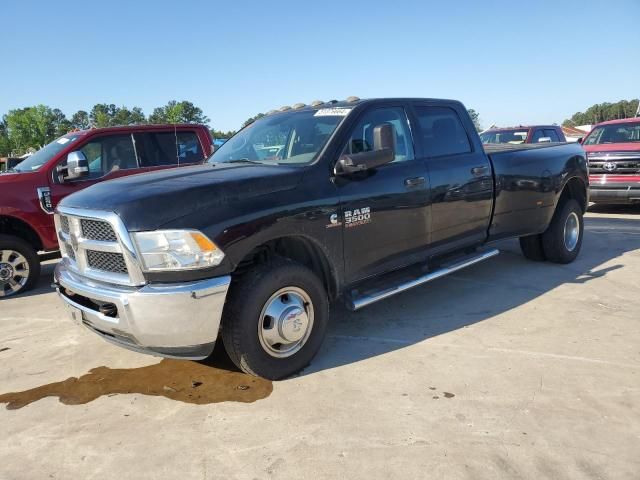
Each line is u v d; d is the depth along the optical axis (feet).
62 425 10.33
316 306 12.21
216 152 16.21
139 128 24.54
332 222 12.37
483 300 17.01
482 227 17.31
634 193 32.65
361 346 13.61
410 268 15.39
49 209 21.09
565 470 8.46
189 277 10.20
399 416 10.17
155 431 9.97
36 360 13.57
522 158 18.69
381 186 13.60
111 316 10.68
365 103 14.25
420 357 12.82
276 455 9.08
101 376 12.46
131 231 10.08
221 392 11.39
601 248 24.26
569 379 11.47
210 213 10.44
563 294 17.39
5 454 9.43
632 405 10.36
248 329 11.08
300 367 12.12
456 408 10.41
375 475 8.46
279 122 15.17
